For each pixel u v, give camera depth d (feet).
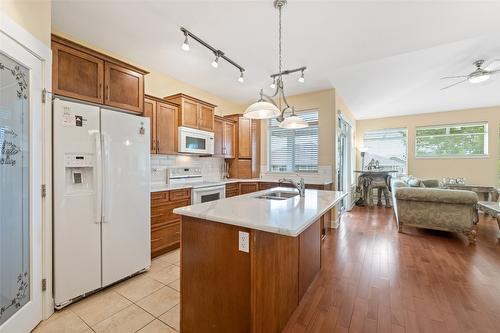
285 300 5.39
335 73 11.47
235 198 7.16
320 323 5.41
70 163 5.86
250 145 15.94
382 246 10.47
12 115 4.70
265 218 4.43
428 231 12.74
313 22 7.16
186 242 5.08
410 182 15.53
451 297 6.37
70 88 6.22
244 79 12.27
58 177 5.67
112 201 6.74
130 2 6.33
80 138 6.05
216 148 13.98
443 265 8.42
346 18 6.94
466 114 19.12
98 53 6.84
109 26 7.49
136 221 7.47
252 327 4.10
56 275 5.64
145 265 7.79
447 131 19.81
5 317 4.50
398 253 9.63
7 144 4.61
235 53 9.20
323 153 14.08
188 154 12.27
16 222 4.82
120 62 7.43
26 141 5.02
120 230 6.99
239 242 4.30
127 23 7.33
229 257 4.43
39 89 5.30
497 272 7.84
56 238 5.65
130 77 7.77
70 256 5.88
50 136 5.57
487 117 18.40
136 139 7.47
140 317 5.56
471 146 19.02
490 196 16.31
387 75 11.99
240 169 15.71
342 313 5.76
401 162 21.66
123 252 7.08
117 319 5.47
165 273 7.82
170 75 11.79
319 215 4.85
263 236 4.41
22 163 4.97
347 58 9.73
